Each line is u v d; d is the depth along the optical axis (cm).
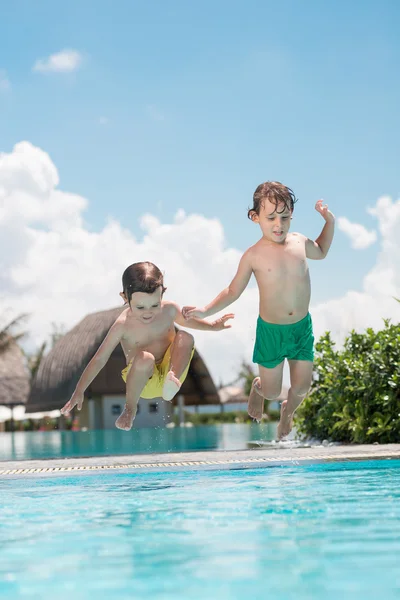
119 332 482
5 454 1127
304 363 500
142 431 2072
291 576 230
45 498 404
